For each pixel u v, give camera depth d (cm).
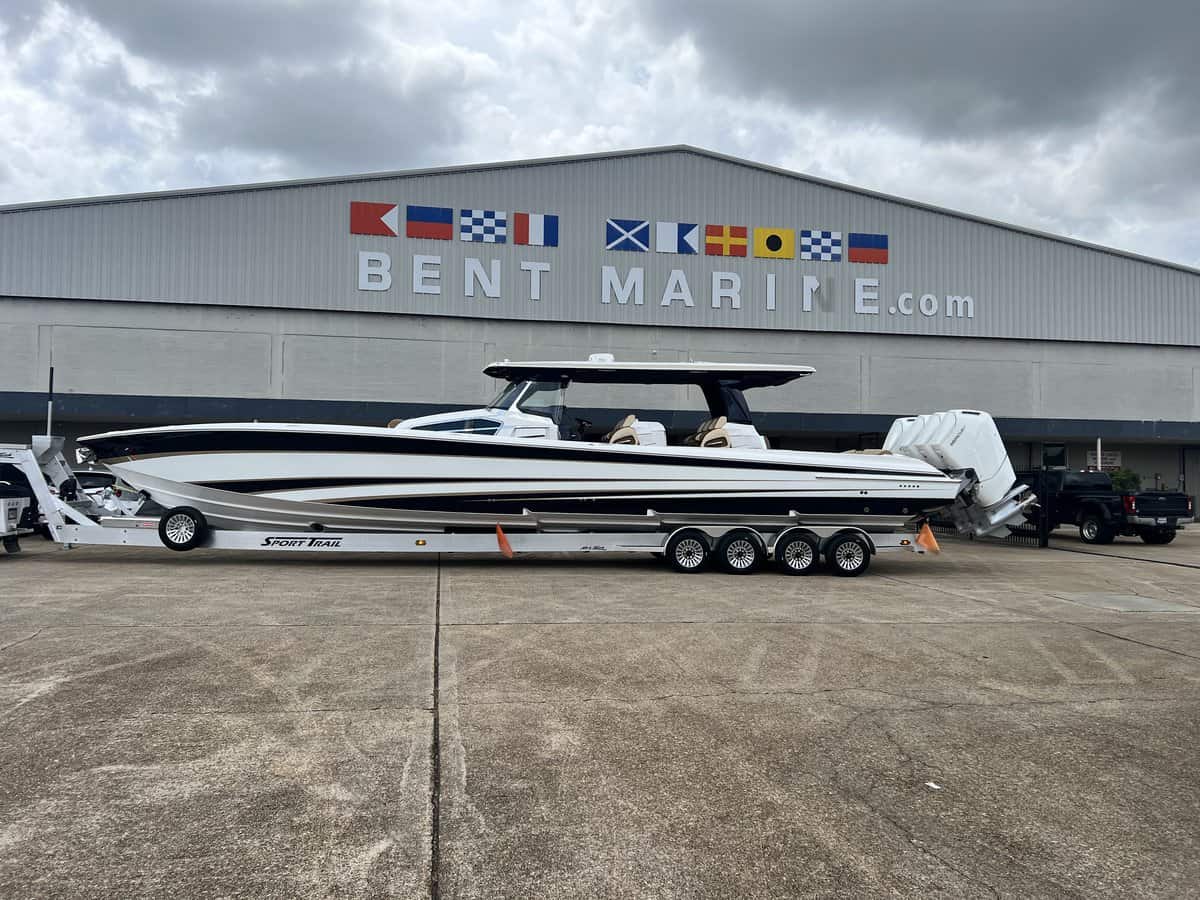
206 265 1866
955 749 410
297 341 1898
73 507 1206
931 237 2177
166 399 1834
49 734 398
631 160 2034
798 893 269
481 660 559
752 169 2089
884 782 366
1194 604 892
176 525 1061
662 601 823
